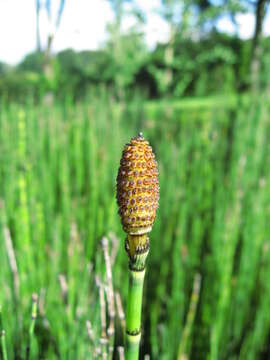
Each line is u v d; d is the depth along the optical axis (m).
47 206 0.21
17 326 0.13
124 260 0.20
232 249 0.19
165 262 0.22
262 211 0.21
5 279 0.14
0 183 0.22
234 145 0.26
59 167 0.26
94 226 0.20
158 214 0.23
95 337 0.11
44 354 0.14
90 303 0.13
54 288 0.15
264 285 0.20
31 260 0.16
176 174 0.25
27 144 0.25
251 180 0.23
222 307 0.18
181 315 0.18
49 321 0.14
